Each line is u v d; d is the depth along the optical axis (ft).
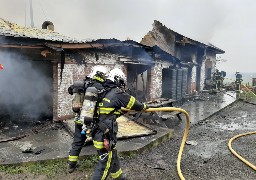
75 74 28.94
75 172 16.15
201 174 16.99
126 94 13.05
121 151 18.86
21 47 24.30
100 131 12.76
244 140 25.05
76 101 14.49
